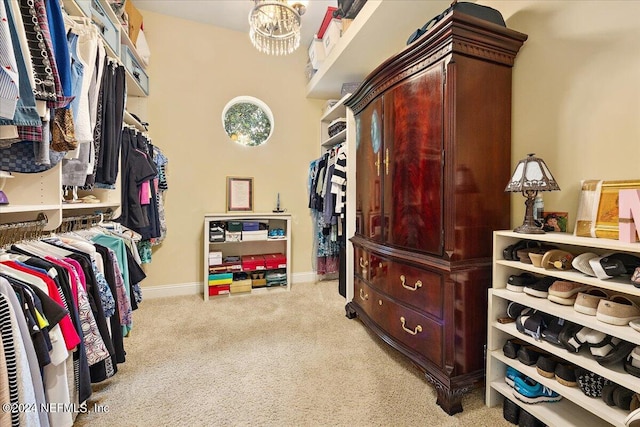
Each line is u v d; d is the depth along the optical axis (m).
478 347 1.42
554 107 1.37
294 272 3.55
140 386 1.51
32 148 1.17
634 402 0.95
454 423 1.26
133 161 2.29
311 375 1.62
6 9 0.81
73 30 1.27
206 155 3.19
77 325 1.13
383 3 1.85
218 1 2.81
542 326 1.18
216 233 2.99
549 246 1.36
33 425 0.81
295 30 2.12
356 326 2.28
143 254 2.60
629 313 0.95
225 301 2.87
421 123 1.55
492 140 1.47
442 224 1.42
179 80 3.07
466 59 1.39
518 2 1.53
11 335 0.78
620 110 1.15
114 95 1.73
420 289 1.55
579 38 1.28
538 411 1.17
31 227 1.29
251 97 3.34
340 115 3.37
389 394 1.46
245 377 1.60
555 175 1.37
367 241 2.11
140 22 2.69
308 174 3.60
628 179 1.12
